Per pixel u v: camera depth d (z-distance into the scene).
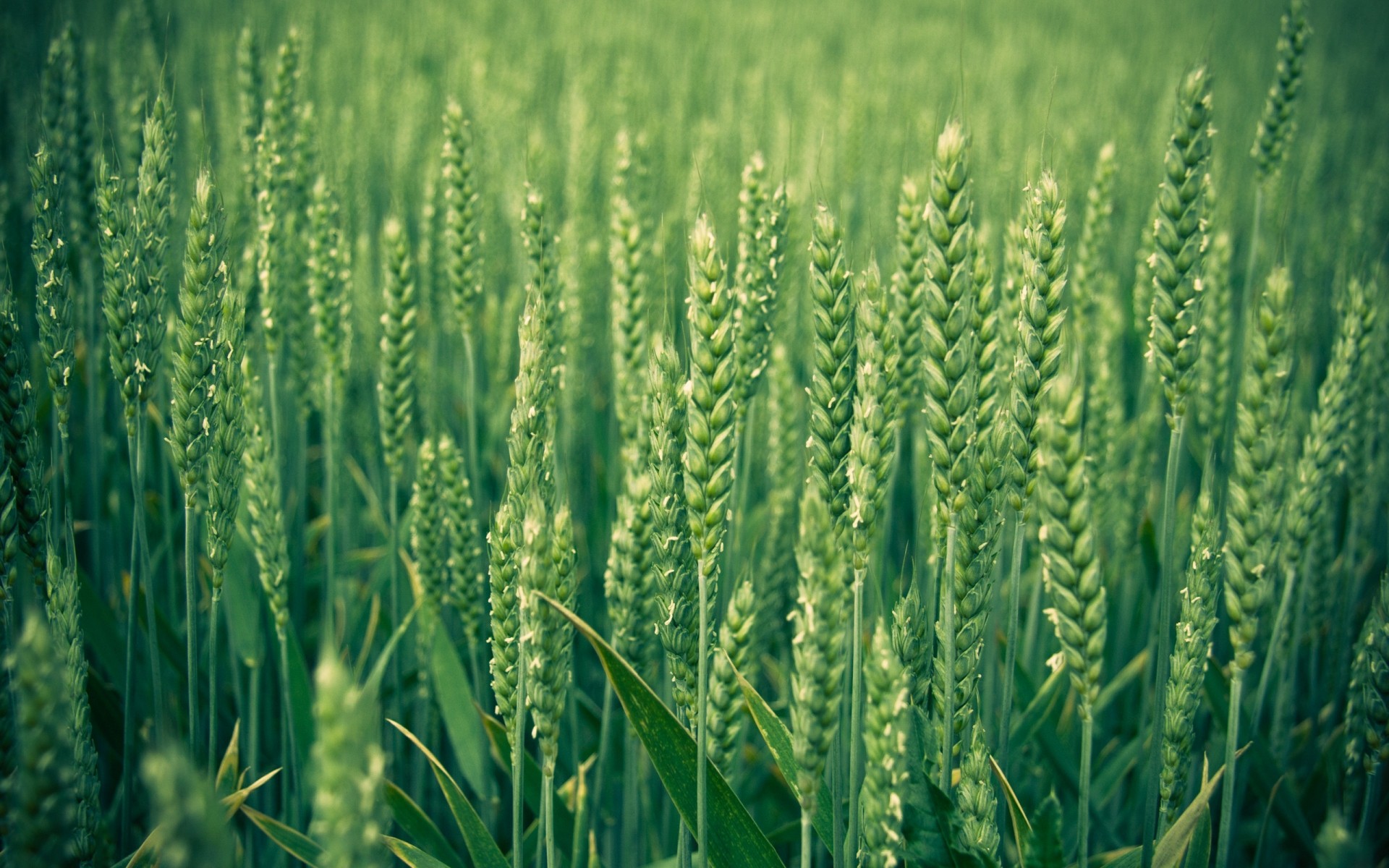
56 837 0.56
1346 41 2.62
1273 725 0.76
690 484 0.60
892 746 0.59
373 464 0.98
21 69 1.18
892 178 1.06
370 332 0.96
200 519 0.81
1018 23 3.25
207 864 0.51
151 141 0.64
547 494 0.62
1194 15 3.32
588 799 0.74
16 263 0.88
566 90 1.64
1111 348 0.84
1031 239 0.61
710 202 1.07
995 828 0.63
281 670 0.71
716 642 0.64
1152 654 0.75
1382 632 0.63
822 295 0.61
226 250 0.64
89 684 0.71
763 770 0.79
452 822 0.77
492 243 1.09
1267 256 1.04
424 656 0.74
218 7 1.61
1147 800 0.63
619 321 0.72
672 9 2.80
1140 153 1.29
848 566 0.62
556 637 0.61
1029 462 0.62
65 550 0.73
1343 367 0.68
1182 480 1.04
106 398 0.82
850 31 2.91
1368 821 0.64
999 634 0.77
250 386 0.69
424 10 2.29
